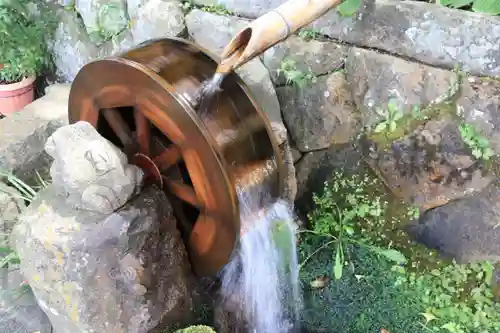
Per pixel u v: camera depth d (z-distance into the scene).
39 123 1.72
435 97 1.41
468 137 1.40
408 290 1.54
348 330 1.47
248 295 1.51
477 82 1.35
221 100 1.27
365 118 1.52
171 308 1.31
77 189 1.19
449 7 1.34
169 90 1.17
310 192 1.72
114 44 1.81
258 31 1.11
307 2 1.14
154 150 1.38
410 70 1.41
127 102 1.27
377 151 1.54
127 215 1.22
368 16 1.41
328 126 1.57
